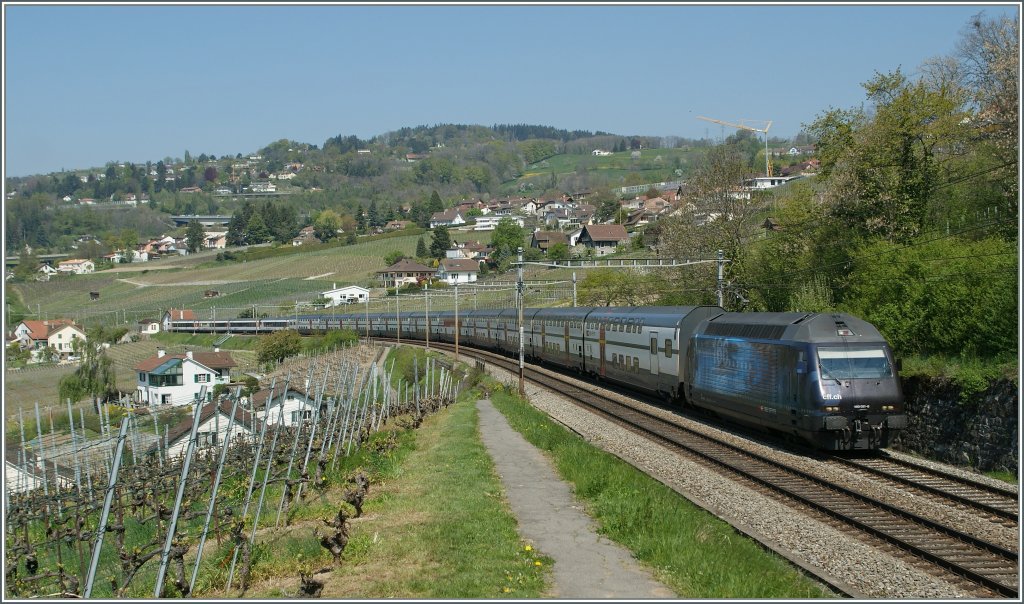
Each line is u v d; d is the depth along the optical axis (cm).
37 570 1641
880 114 4256
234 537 1487
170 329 12562
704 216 5731
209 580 1460
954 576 1462
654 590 1307
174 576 1512
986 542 1597
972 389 2533
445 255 17412
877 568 1499
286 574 1481
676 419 3475
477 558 1473
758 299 4903
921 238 3934
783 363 2680
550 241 15662
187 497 2027
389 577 1381
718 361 3191
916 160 4291
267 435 2642
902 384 2872
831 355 2541
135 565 1392
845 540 1683
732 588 1276
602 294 6688
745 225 5581
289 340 9069
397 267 14512
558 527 1725
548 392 4734
